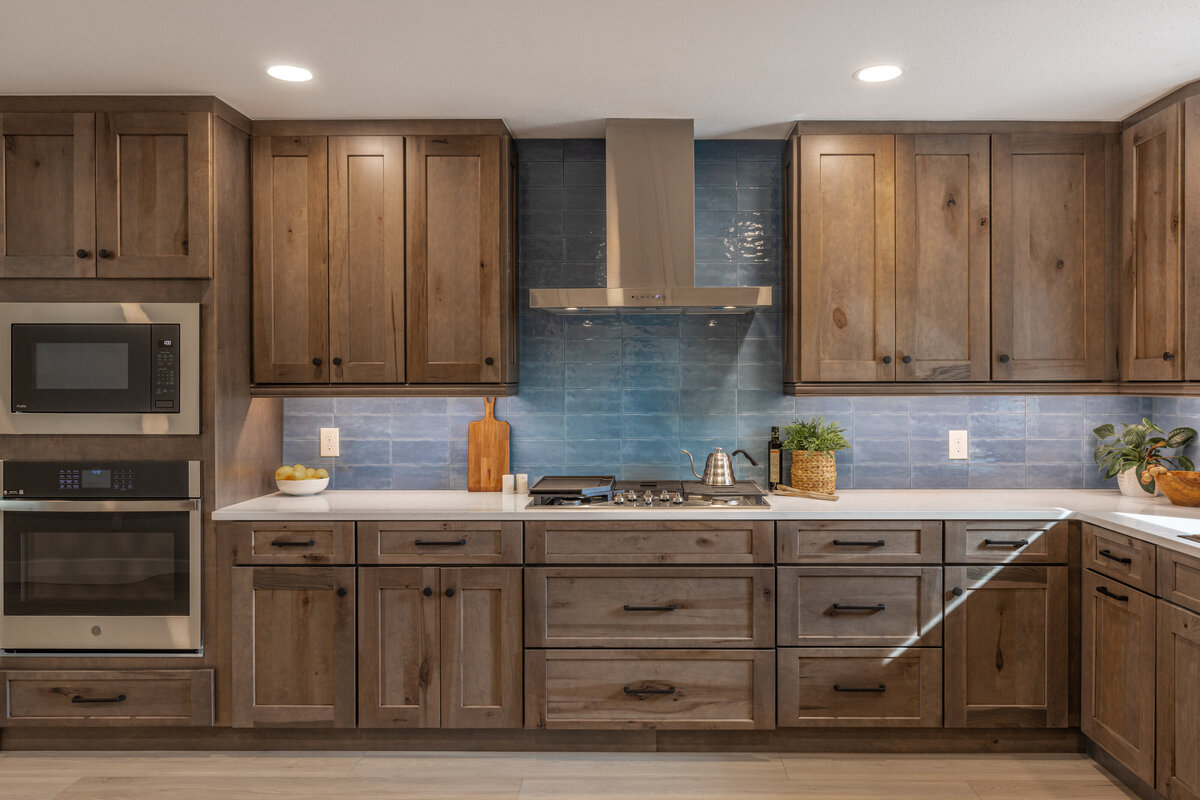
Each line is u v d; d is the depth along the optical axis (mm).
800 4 2148
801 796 2574
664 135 3094
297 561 2854
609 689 2850
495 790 2625
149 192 2818
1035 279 3090
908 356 3082
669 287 3027
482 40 2381
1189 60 2516
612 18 2236
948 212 3084
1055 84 2721
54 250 2830
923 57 2506
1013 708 2830
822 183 3105
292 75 2648
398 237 3076
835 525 2830
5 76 2645
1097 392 3088
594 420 3463
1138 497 3137
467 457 3465
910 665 2836
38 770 2779
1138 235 2977
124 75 2637
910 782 2664
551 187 3410
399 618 2857
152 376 2812
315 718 2861
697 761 2832
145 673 2861
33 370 2818
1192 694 2176
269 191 3084
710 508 2867
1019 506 2900
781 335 3434
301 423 3469
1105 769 2750
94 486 2836
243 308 3043
